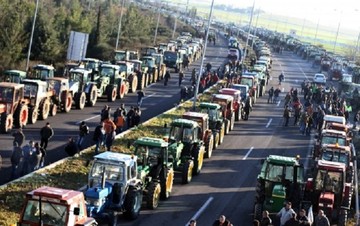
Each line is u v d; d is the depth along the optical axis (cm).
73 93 4803
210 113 4191
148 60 6969
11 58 5819
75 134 3947
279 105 6438
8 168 3050
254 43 14075
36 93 4119
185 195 3020
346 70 10506
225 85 6669
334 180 2700
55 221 1894
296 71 10406
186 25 15088
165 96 6103
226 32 17312
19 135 3016
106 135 3444
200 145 3422
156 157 2800
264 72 7775
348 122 5988
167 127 3794
